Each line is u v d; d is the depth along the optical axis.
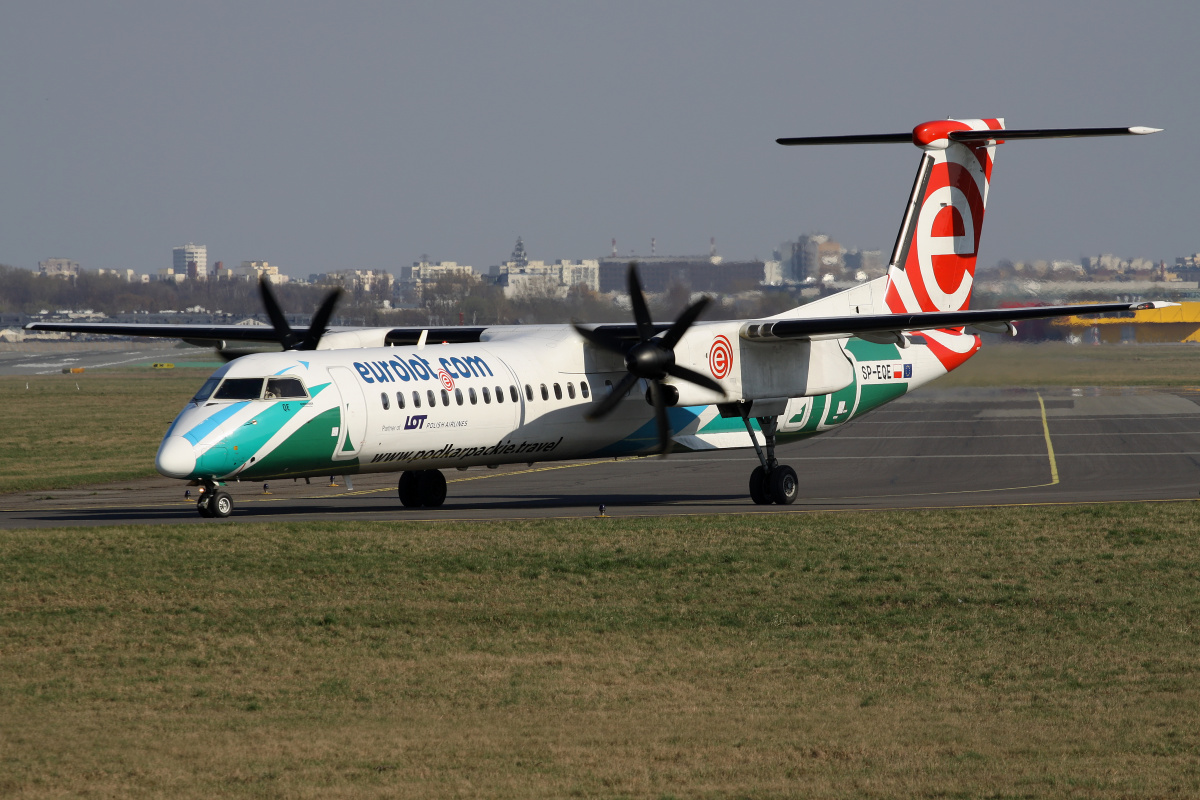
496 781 37.50
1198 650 53.38
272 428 86.44
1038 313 95.38
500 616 59.78
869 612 60.69
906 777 37.69
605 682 49.00
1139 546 77.06
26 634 56.03
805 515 90.38
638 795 36.31
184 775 38.06
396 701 46.34
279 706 45.69
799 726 43.06
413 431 92.00
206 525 84.00
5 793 36.47
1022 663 51.62
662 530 82.88
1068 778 37.47
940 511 92.00
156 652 53.31
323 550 75.00
